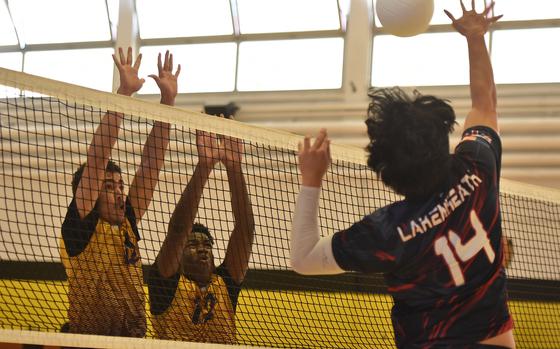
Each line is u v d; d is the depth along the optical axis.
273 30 14.24
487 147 2.58
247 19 14.31
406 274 2.44
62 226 3.94
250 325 5.31
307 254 2.50
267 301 5.57
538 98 12.54
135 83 4.39
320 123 13.17
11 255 8.80
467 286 2.40
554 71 12.88
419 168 2.35
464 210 2.42
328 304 5.79
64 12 14.88
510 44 13.19
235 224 4.47
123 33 14.52
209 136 4.45
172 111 4.20
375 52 13.65
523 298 6.95
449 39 13.34
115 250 3.99
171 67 4.62
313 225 2.52
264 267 6.46
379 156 2.42
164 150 4.39
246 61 14.25
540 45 13.06
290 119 13.45
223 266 4.42
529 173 12.02
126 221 4.11
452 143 12.02
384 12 3.90
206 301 4.21
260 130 4.45
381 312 5.70
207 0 14.38
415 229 2.39
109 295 3.95
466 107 12.61
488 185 2.48
